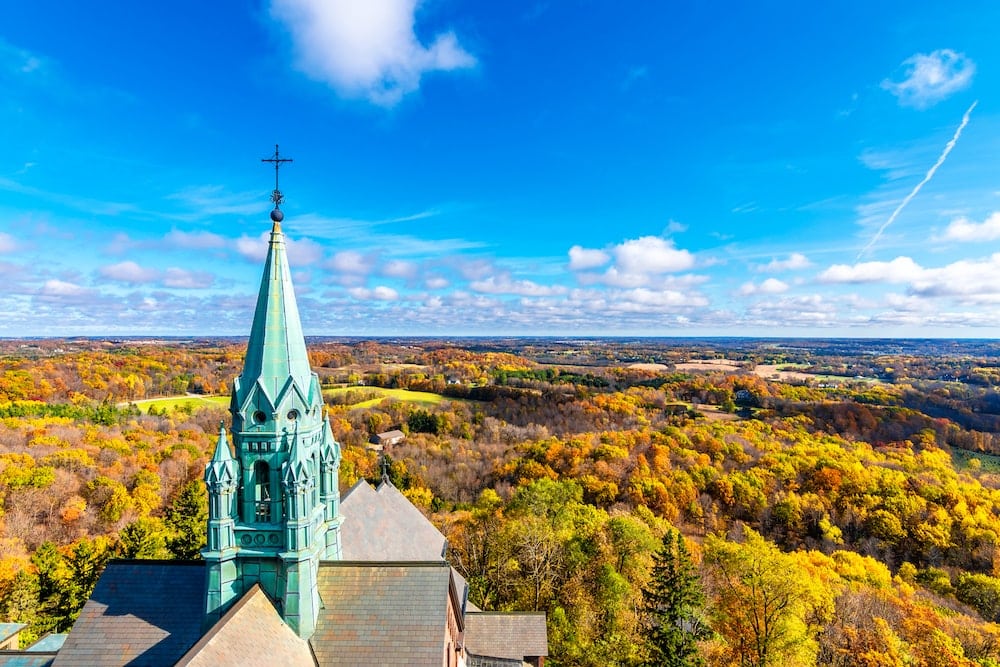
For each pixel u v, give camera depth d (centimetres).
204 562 2539
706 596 5353
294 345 2433
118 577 2452
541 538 6406
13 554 6875
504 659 4022
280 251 2434
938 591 7550
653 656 4278
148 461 10288
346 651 2262
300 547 2280
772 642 4659
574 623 5250
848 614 5928
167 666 2186
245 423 2311
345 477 10312
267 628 2170
